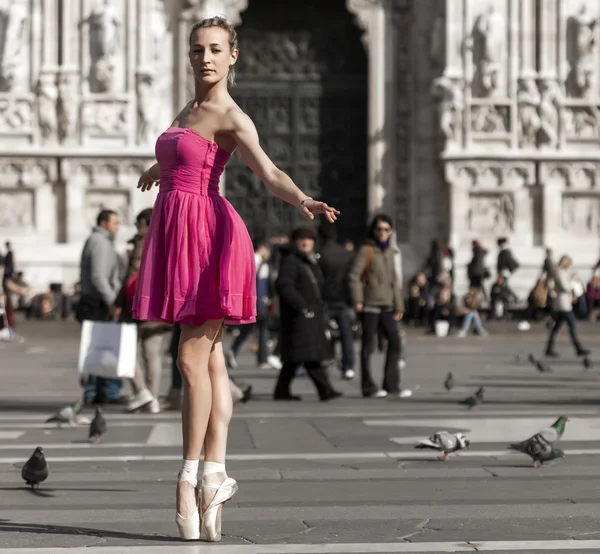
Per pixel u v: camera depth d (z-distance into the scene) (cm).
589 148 6500
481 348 4778
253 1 6744
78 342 5241
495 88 6419
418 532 1152
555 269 4188
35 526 1190
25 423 2228
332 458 1725
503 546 1077
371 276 2820
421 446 1634
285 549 1063
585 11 6450
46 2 6300
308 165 6738
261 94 6738
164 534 1145
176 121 1145
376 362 4050
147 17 6325
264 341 3834
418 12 6606
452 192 6419
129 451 1823
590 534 1140
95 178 6334
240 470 1606
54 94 6284
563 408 2458
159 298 1116
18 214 6366
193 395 1115
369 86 6594
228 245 1111
